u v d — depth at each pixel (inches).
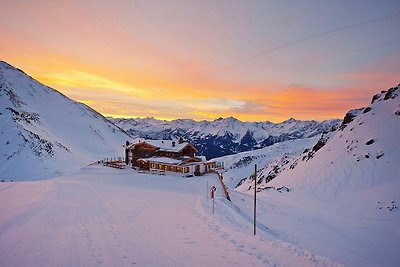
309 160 3041.3
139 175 2197.3
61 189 1384.1
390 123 2507.4
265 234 894.4
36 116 6530.5
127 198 1237.7
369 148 2349.9
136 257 488.7
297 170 2938.0
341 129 3454.7
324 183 2240.4
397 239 1179.9
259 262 474.6
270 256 508.4
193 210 976.9
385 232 1275.8
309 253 526.3
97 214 850.1
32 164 3737.7
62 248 528.7
